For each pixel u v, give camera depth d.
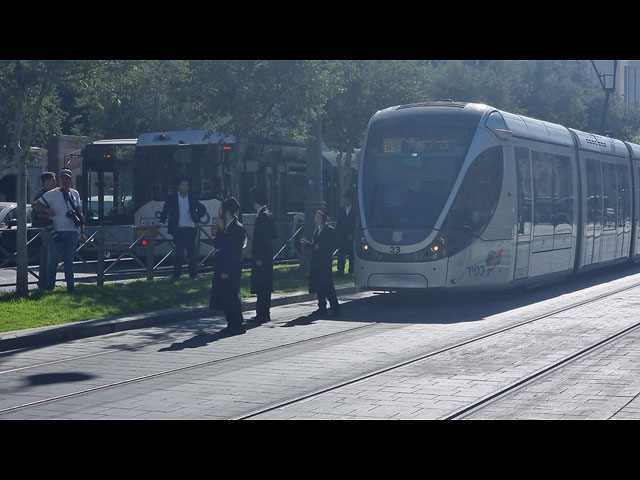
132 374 13.54
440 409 10.82
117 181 35.78
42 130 35.69
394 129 23.44
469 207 22.64
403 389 12.05
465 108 23.50
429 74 52.53
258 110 30.05
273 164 36.34
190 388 12.33
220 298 18.19
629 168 35.62
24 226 21.59
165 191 34.69
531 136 25.86
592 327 18.50
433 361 14.42
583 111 74.19
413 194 22.77
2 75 21.67
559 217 27.77
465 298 25.31
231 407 11.07
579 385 12.26
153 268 26.23
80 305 20.23
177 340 17.25
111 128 50.50
